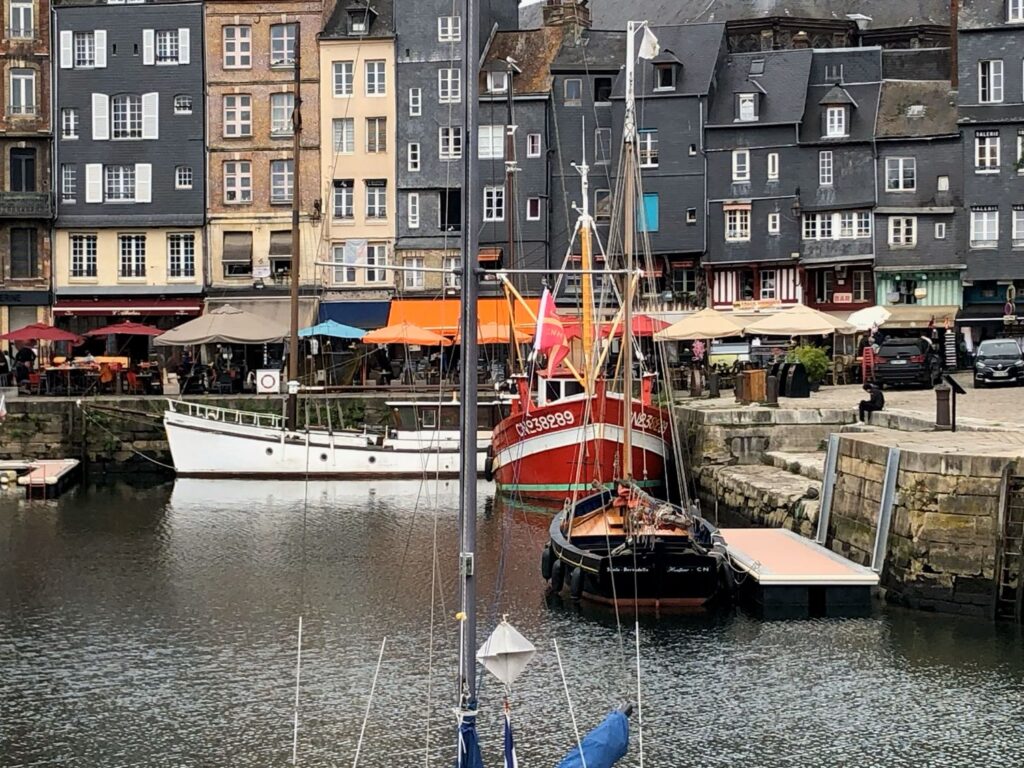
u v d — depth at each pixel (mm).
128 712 23703
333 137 69812
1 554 36469
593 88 71062
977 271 66250
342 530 39438
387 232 69750
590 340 41312
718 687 24219
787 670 24875
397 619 29297
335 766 21297
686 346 64562
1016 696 23406
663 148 70250
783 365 49750
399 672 25672
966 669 24562
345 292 69438
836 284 68750
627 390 31891
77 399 55281
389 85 69688
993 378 50000
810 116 69250
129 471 55219
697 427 42906
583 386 42500
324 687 24906
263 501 45281
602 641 26859
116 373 58781
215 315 56719
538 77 71562
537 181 70250
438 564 34531
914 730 22188
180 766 21359
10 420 54906
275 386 57938
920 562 27625
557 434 41875
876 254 67312
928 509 27562
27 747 22188
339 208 69938
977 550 26969
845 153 68125
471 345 15906
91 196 69375
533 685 24688
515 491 42969
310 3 69438
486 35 73938
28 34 69062
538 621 28281
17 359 62688
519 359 49531
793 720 22688
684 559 28438
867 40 90312
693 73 70312
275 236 69500
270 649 27234
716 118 69875
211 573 33875
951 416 34562
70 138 69375
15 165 69375
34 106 69125
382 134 69812
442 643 27500
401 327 55531
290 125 69438
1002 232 66062
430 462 49750
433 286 69438
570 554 29375
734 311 61781
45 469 49469
